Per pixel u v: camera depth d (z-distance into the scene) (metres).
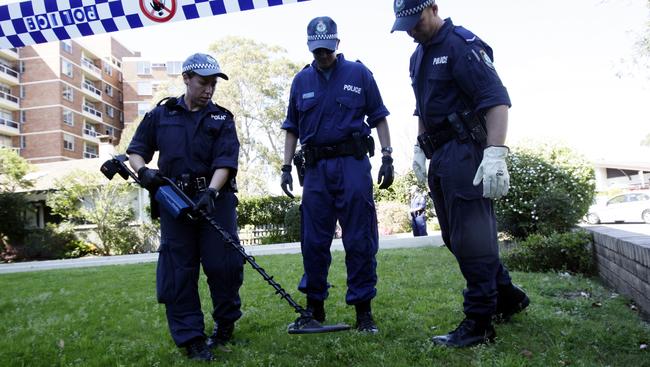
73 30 4.87
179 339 2.71
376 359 2.51
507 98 2.56
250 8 4.56
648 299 3.25
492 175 2.48
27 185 21.33
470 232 2.63
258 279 5.81
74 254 18.31
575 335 2.72
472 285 2.66
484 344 2.60
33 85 39.03
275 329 3.34
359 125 3.18
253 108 28.89
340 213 3.16
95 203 18.70
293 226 18.41
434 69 2.72
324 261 3.25
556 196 8.05
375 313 3.58
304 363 2.54
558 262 5.57
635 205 20.86
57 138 38.69
